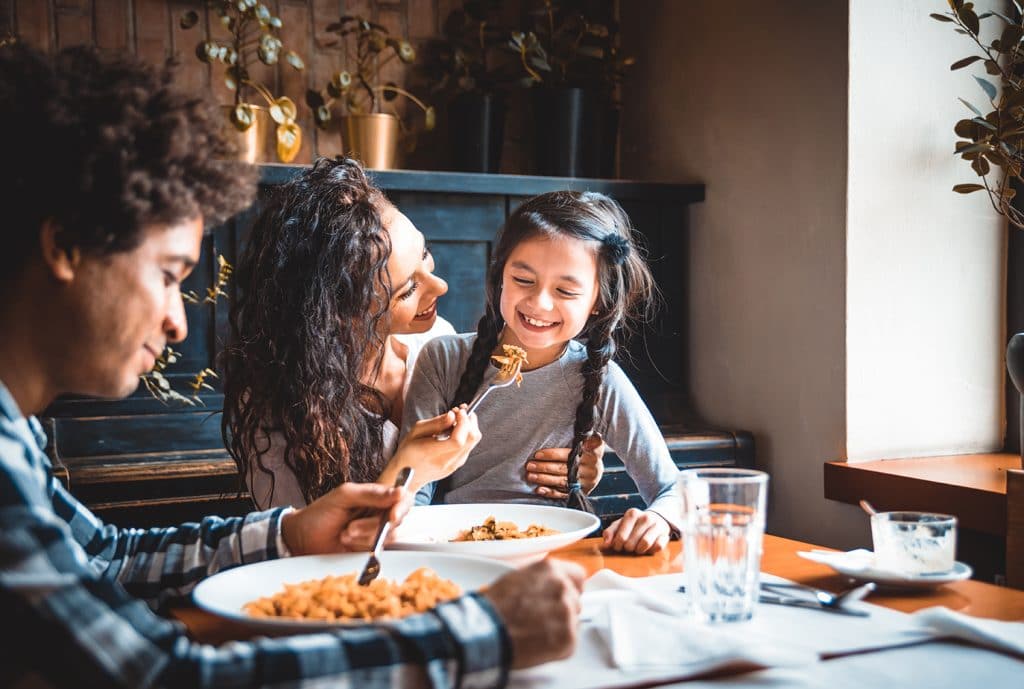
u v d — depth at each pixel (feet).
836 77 7.52
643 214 9.02
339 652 2.37
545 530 4.13
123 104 2.66
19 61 2.68
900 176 7.62
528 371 5.87
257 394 5.27
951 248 7.80
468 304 8.45
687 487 3.05
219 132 2.98
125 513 6.79
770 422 8.30
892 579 3.36
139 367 2.86
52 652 2.18
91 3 8.36
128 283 2.68
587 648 2.80
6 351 2.71
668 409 9.19
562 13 9.67
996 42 6.97
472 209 8.42
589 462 5.85
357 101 9.22
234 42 8.78
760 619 3.02
